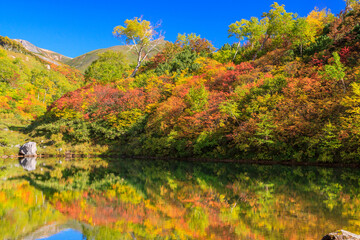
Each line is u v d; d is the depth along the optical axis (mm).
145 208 8562
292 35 37406
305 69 28109
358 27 30484
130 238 5855
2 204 9227
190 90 30375
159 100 36781
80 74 160625
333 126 18266
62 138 37531
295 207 7926
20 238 5992
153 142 30203
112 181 14406
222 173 16984
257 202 8773
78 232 6352
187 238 5715
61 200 9883
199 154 28094
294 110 22625
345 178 13680
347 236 4340
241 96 27312
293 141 22094
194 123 27109
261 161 23734
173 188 12062
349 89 21328
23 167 21422
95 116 37875
